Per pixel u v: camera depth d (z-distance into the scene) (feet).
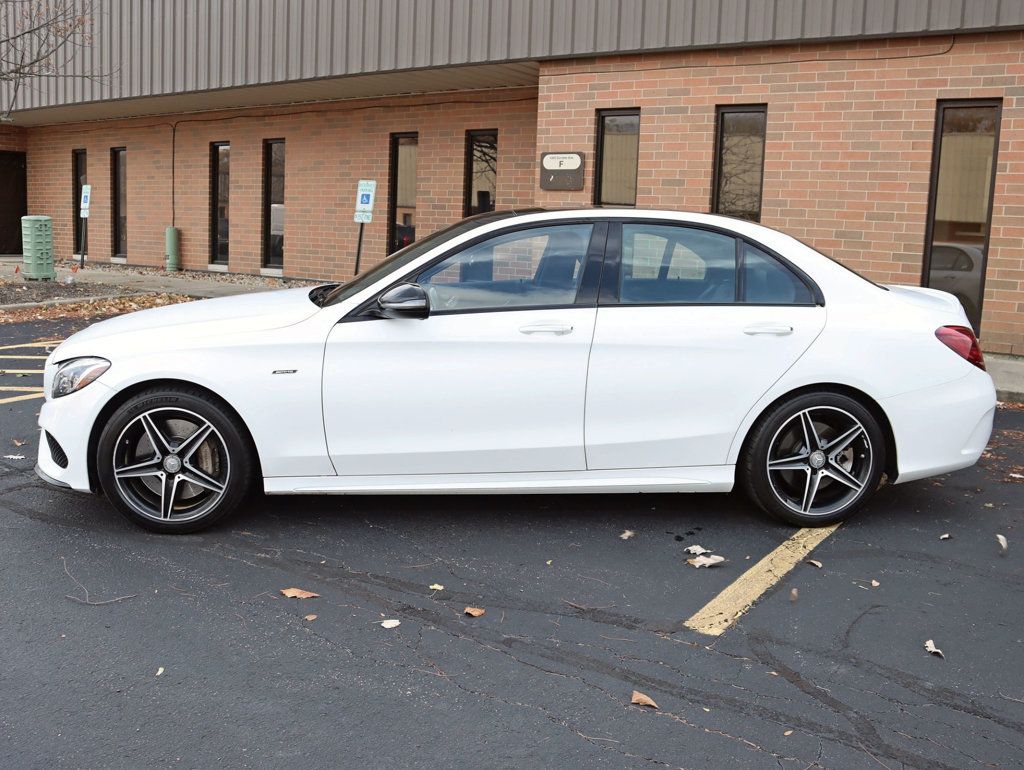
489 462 15.21
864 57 32.12
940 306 16.47
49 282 51.31
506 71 40.63
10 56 55.72
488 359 14.93
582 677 11.06
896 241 32.42
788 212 33.88
